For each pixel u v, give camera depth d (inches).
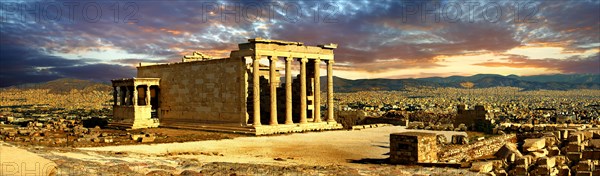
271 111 2536.9
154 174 960.3
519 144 1898.4
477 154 1812.3
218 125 2679.6
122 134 2365.9
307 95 2896.2
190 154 1686.8
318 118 2751.0
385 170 1228.5
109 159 1179.9
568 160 1787.6
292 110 2881.4
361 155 1707.7
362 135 2375.7
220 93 2684.5
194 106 2849.4
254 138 2250.2
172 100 2997.0
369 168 1283.2
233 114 2608.3
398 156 1499.8
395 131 2583.7
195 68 2839.6
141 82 2974.9
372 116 3353.8
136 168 1031.0
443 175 1203.9
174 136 2335.1
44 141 1993.1
